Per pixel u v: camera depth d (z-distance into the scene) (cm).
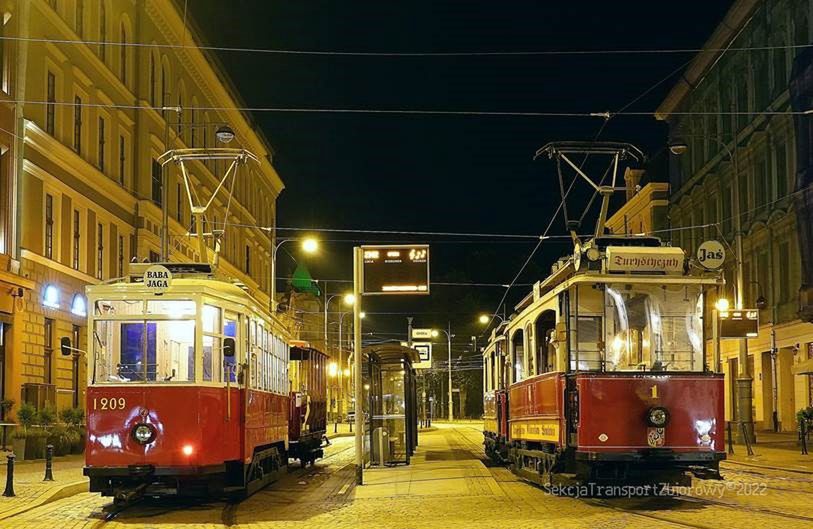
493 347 2617
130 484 1522
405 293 1894
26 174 2944
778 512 1375
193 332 1515
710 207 4762
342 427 6488
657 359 1522
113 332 1520
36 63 2995
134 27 4047
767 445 3172
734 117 4294
